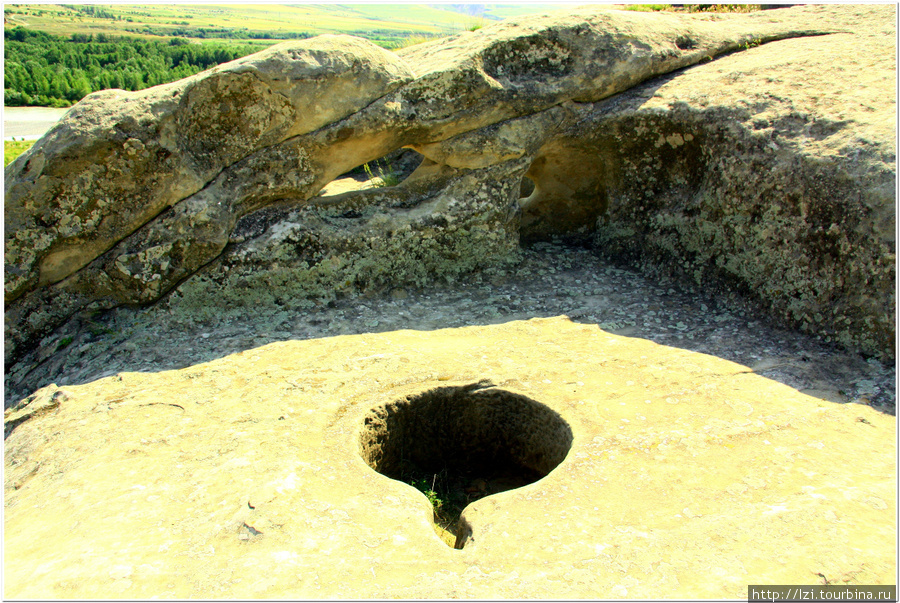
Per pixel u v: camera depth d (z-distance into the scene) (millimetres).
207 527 1985
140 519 2029
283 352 3121
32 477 2354
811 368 2814
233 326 3375
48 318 3285
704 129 3533
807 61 3691
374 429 2643
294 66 3193
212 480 2211
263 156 3377
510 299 3771
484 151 3789
